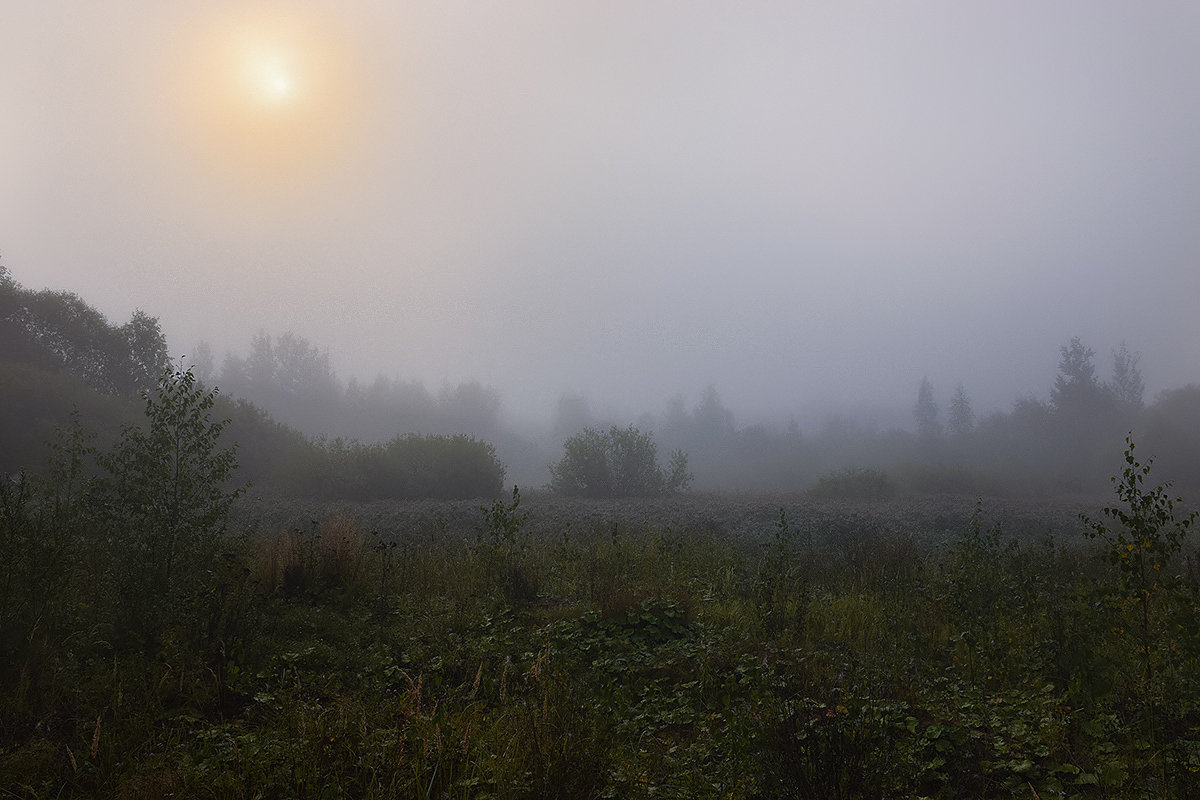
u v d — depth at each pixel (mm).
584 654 7559
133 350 33594
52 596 6297
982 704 5867
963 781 4742
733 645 7551
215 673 5973
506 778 4246
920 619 8781
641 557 11500
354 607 8828
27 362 28516
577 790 4273
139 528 7324
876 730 4746
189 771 4301
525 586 9734
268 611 8078
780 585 9625
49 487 7297
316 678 6379
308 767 4359
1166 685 5340
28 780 4273
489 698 6062
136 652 6219
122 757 4637
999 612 8188
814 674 6613
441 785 4215
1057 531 19219
